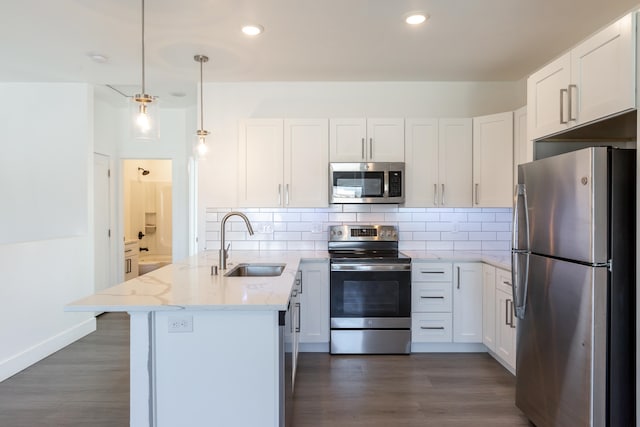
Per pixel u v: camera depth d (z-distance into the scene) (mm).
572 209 1895
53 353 3531
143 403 1789
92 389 2832
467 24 2715
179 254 5348
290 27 2742
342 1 2402
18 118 3973
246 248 4012
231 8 2480
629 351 1778
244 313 1812
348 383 2926
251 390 1821
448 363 3314
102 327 4328
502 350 3100
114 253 5301
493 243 4023
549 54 3256
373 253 3779
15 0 2371
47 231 4004
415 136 3725
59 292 3631
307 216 4023
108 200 5152
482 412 2516
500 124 3500
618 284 1772
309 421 2402
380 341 3477
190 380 1810
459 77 3832
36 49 3102
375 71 3648
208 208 4008
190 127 5223
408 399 2686
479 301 3492
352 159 3713
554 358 2033
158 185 7555
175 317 1799
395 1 2406
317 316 3498
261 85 3969
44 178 3996
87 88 3986
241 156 3715
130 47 3070
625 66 1710
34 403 2631
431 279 3500
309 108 3980
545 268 2096
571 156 1897
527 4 2451
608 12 2559
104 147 5012
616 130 2176
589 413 1786
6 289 3027
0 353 2967
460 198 3719
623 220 1777
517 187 2344
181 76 3754
